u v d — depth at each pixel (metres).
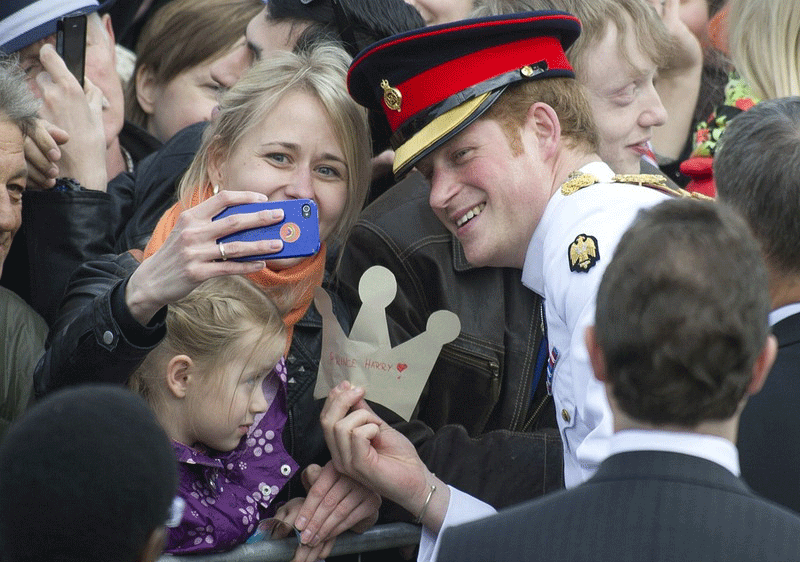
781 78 13.12
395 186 12.31
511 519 6.41
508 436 11.18
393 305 11.52
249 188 10.77
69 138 12.75
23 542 5.75
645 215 6.47
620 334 6.18
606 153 12.40
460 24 10.16
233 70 15.45
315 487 10.60
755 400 8.26
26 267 12.45
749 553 5.89
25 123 11.02
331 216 10.99
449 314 10.69
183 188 11.27
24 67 13.48
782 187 8.60
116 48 17.39
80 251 12.13
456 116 10.17
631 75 12.16
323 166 10.90
